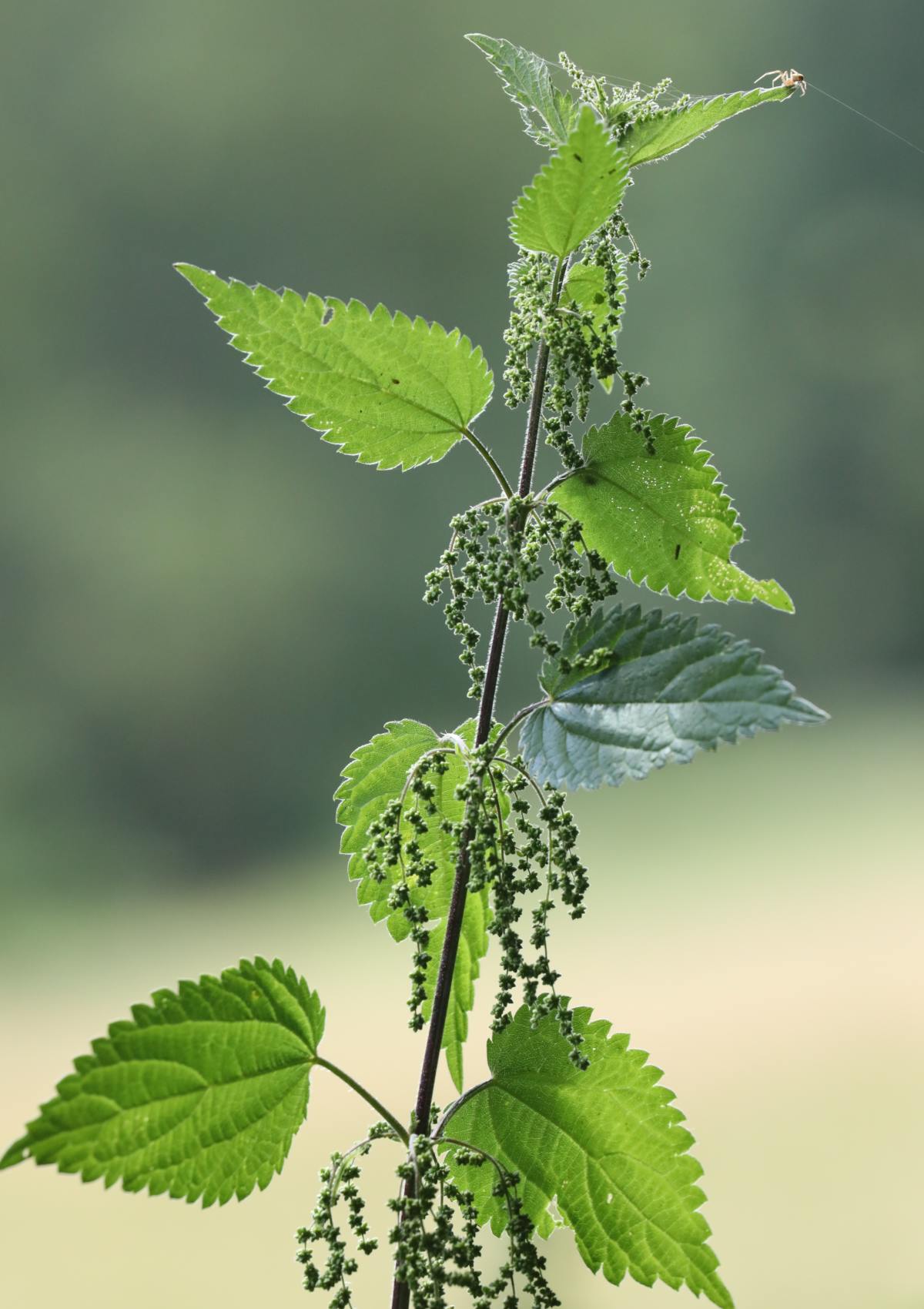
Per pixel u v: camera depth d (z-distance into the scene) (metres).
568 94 1.21
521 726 1.18
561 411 1.20
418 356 1.21
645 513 1.21
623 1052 1.19
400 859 1.22
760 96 1.20
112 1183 1.14
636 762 1.16
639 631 1.17
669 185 8.38
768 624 7.92
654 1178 1.19
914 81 8.50
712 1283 1.19
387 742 1.22
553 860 1.17
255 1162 1.16
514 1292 1.16
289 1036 1.17
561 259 1.19
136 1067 1.15
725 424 8.42
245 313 1.20
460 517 1.19
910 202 8.47
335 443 1.22
